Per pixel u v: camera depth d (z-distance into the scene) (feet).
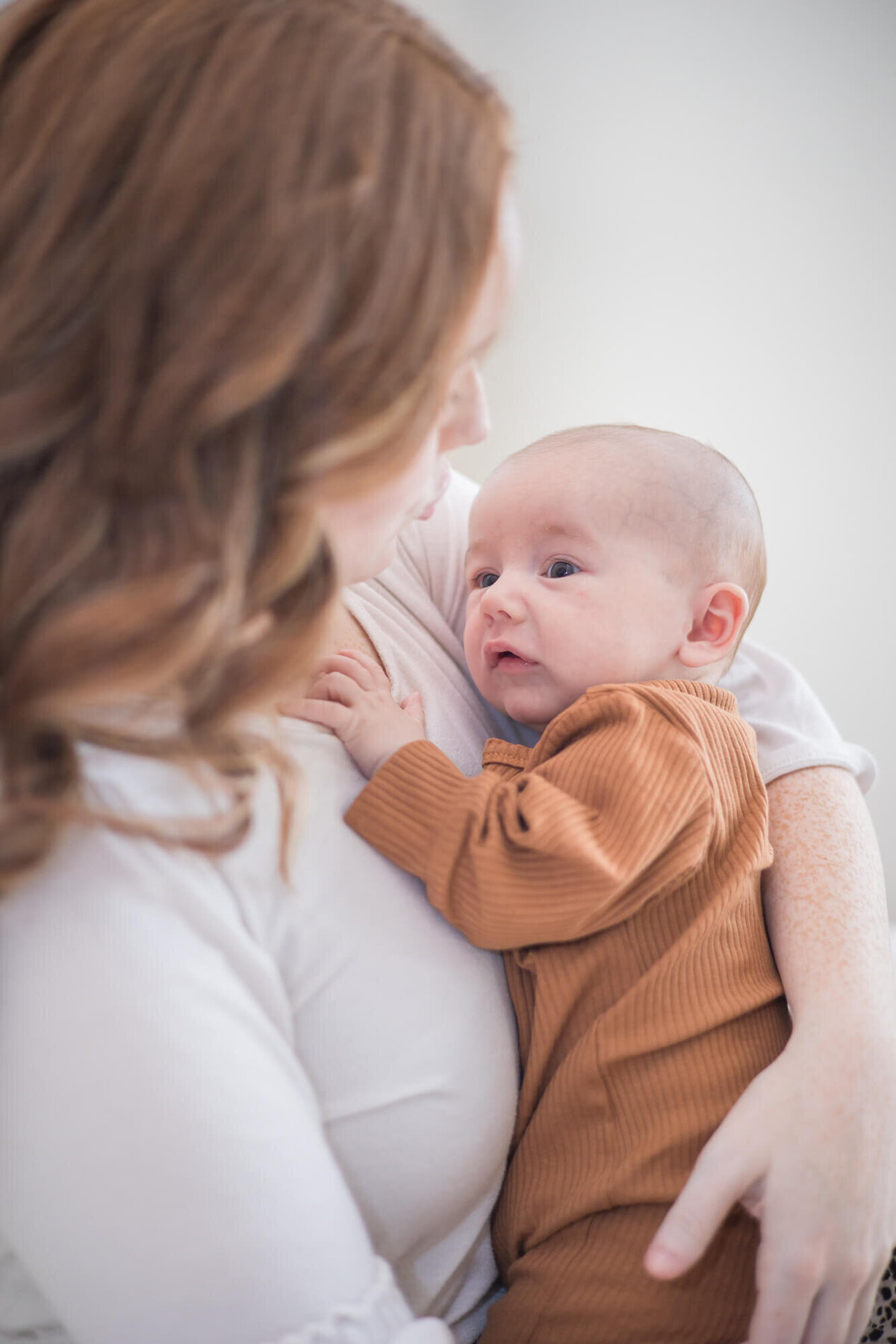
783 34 6.66
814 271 6.80
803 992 2.38
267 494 1.62
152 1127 1.59
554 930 2.20
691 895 2.40
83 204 1.50
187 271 1.49
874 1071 2.20
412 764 2.32
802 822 2.70
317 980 2.02
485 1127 2.19
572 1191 2.28
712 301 7.00
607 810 2.30
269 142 1.51
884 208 6.64
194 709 1.66
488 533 3.03
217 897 1.82
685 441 3.12
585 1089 2.30
